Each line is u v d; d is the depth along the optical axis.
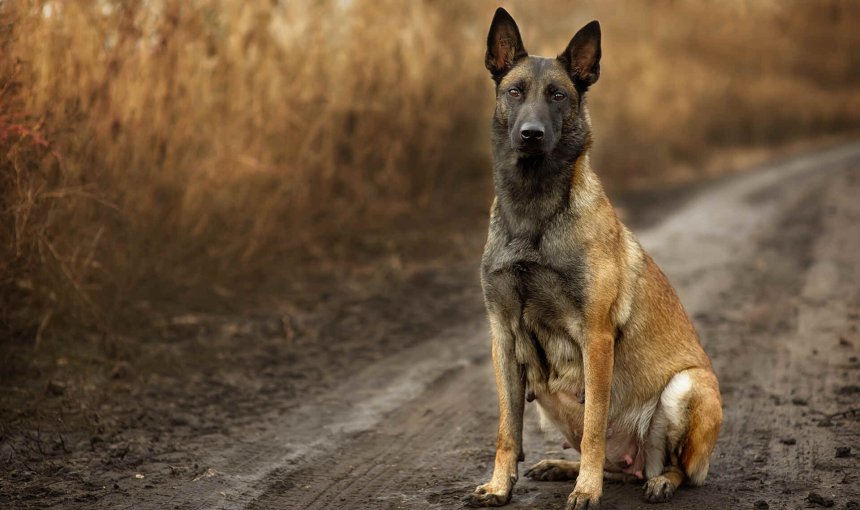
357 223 12.77
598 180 5.02
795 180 22.06
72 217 7.52
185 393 6.66
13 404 6.00
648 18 29.64
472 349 8.16
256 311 9.08
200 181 9.43
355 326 8.86
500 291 4.85
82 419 5.91
